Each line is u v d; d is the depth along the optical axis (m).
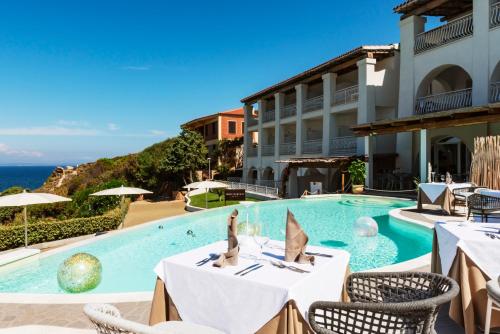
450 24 16.92
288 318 2.39
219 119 41.66
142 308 4.54
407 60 19.17
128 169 34.50
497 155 10.05
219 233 11.45
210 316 2.79
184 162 33.59
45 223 11.34
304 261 2.96
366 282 2.99
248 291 2.58
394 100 21.59
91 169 39.34
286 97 31.91
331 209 15.00
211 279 2.78
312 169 25.12
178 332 2.68
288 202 16.80
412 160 19.47
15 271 7.88
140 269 7.98
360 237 9.70
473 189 10.23
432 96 17.89
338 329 2.38
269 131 33.44
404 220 10.30
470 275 3.35
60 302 4.75
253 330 2.54
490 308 2.98
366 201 16.45
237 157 39.38
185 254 3.31
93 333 3.97
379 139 21.28
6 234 10.44
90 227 12.37
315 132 27.61
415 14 18.78
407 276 2.89
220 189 25.47
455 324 3.62
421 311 2.11
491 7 15.10
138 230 11.42
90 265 5.90
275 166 29.89
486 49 15.21
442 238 3.99
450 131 17.06
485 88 15.24
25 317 4.38
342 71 24.53
